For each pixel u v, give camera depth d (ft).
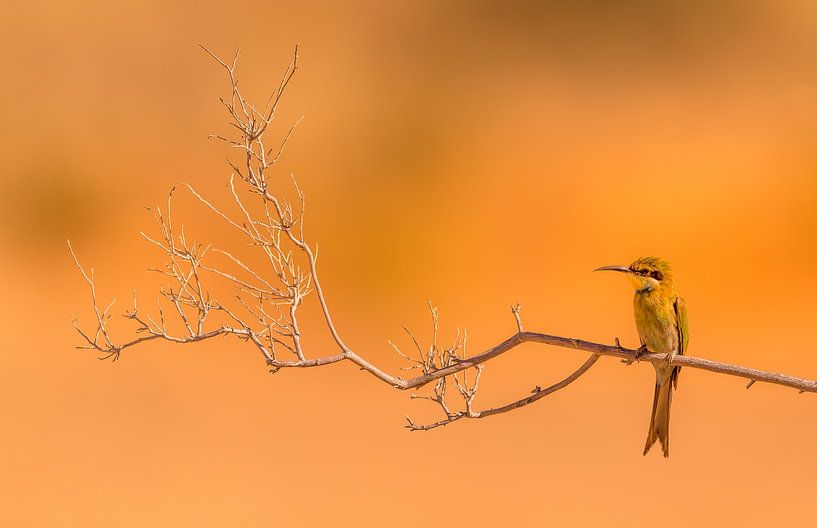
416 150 85.10
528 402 21.97
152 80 90.58
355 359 20.83
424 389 53.52
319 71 93.61
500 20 100.32
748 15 96.73
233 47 94.17
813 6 96.48
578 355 57.77
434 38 98.02
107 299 64.95
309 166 82.43
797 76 90.89
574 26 98.73
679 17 97.86
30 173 79.36
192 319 61.62
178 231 71.87
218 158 82.84
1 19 91.91
